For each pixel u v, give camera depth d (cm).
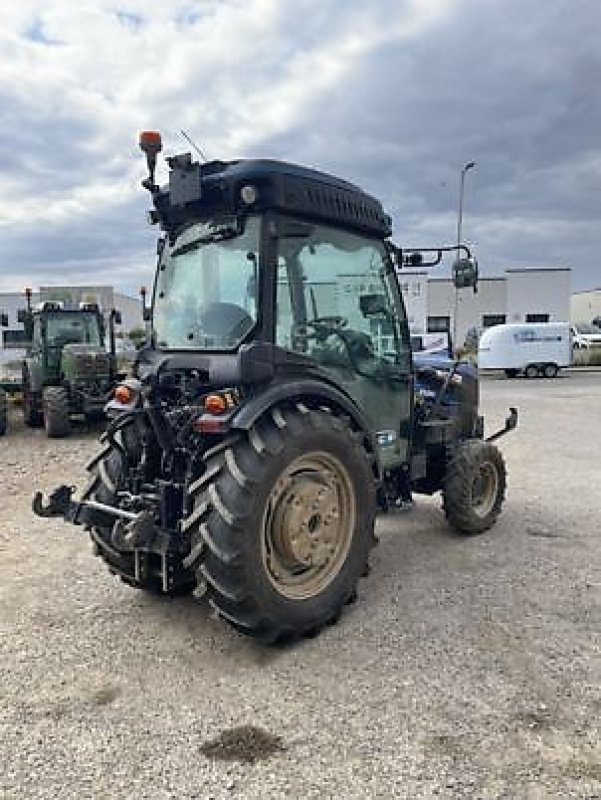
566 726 275
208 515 324
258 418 339
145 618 385
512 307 4175
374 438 409
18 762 259
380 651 340
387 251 458
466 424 569
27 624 379
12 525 579
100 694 307
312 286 393
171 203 376
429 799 234
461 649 340
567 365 2427
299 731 275
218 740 271
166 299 409
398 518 578
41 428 1224
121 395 391
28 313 1300
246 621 329
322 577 365
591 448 917
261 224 361
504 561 467
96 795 239
